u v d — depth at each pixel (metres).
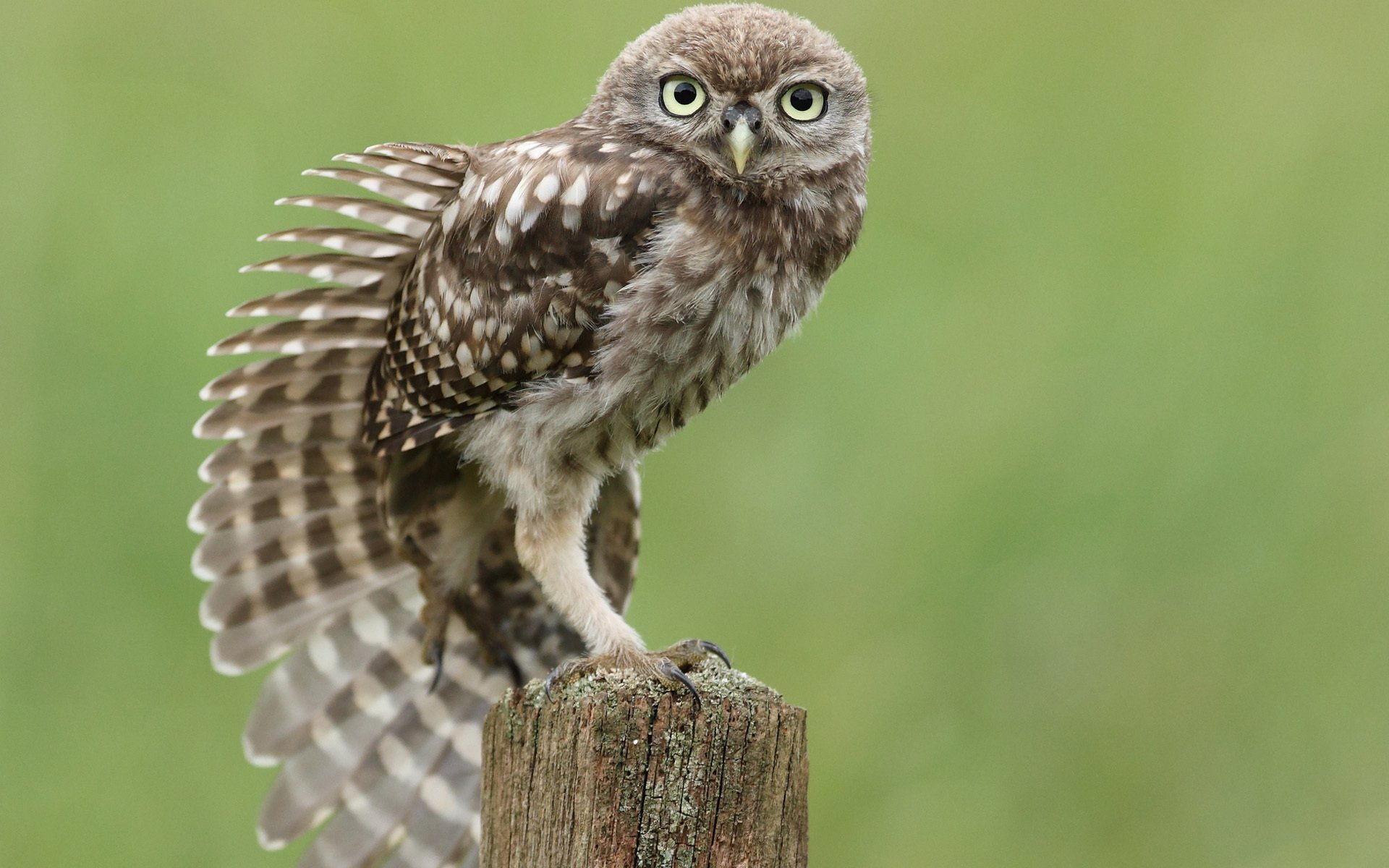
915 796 11.16
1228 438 11.73
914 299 12.63
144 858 10.79
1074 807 11.17
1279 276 12.20
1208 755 11.29
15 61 12.07
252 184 12.16
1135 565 11.52
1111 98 13.29
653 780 6.42
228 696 11.07
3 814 10.65
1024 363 12.20
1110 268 12.56
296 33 12.73
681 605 11.69
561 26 13.00
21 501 10.98
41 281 11.48
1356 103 12.92
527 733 6.62
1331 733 11.30
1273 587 11.37
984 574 11.55
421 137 12.59
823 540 11.74
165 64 12.34
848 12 13.41
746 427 12.16
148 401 11.34
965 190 13.05
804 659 11.43
